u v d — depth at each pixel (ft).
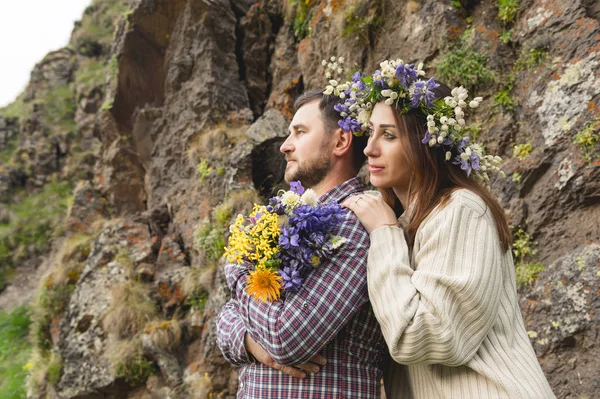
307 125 6.88
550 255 11.03
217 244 16.58
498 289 4.91
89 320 17.92
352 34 15.93
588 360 9.92
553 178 11.18
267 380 5.61
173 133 20.47
